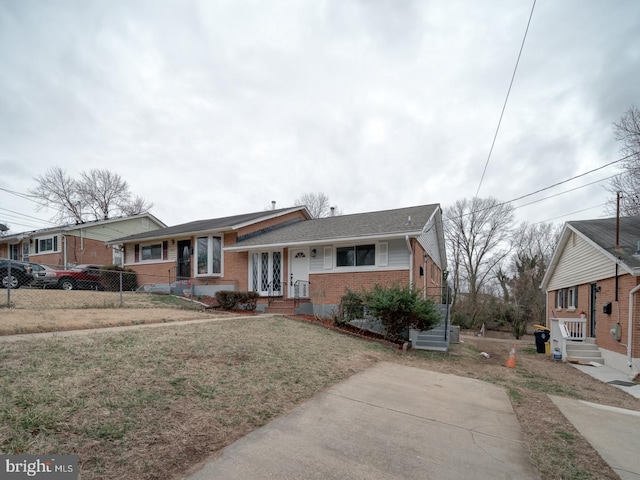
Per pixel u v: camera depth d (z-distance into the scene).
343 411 4.49
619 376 8.62
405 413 4.64
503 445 3.84
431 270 17.83
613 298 9.95
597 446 3.95
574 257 13.88
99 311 9.60
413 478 2.98
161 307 11.86
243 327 8.62
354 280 13.11
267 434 3.61
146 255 19.16
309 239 13.59
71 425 3.07
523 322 26.31
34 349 4.93
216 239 16.34
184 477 2.69
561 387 7.08
